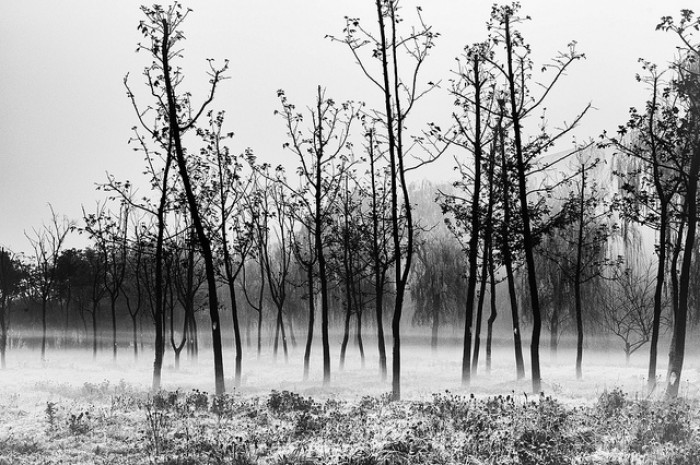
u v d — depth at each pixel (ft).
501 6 75.92
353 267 137.08
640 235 143.74
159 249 89.35
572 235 136.05
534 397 65.10
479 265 101.24
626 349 146.51
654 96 75.46
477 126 86.22
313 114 95.91
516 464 34.37
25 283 212.23
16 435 46.85
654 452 37.01
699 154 65.41
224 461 37.47
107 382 87.45
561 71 74.18
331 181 111.45
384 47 72.02
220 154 107.24
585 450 37.91
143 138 90.84
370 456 35.09
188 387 94.68
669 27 64.85
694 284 126.82
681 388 76.02
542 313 154.61
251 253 136.87
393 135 72.23
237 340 97.86
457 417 46.26
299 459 36.45
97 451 41.73
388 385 88.89
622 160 100.99
